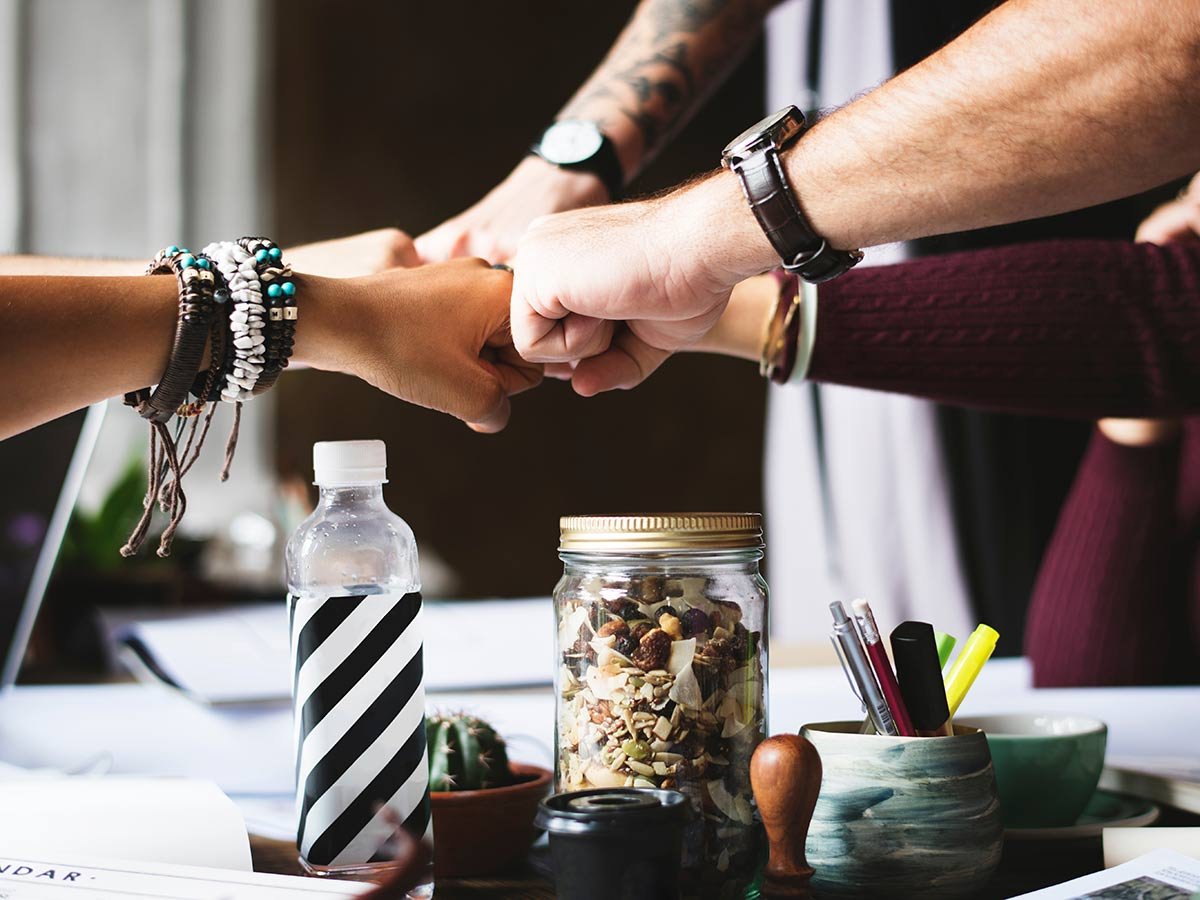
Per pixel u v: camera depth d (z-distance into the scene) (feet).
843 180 2.13
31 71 11.05
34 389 2.07
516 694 3.60
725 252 2.30
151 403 2.23
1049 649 5.24
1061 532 5.35
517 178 3.92
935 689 1.97
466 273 2.75
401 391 2.61
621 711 1.88
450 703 3.39
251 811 2.47
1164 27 1.82
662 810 1.62
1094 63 1.89
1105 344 3.62
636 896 1.59
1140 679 5.04
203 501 10.95
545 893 2.02
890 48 7.64
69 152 11.16
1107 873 1.84
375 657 1.96
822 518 8.25
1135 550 5.08
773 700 3.37
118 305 2.13
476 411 2.72
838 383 3.66
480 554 11.64
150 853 1.96
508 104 11.69
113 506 8.04
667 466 11.69
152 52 11.23
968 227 2.15
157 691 3.85
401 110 11.60
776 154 2.19
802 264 2.24
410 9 11.53
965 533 7.63
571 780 1.94
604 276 2.43
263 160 11.46
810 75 8.11
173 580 7.89
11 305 2.05
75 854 1.94
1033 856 2.16
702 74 4.51
